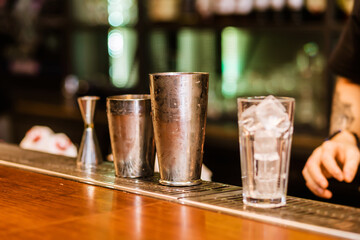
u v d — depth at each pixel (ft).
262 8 10.22
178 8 11.57
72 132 13.43
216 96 11.34
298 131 9.87
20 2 15.05
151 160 4.28
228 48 11.84
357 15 5.85
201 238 3.02
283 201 3.51
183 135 3.92
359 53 5.78
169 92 3.89
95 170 4.51
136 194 3.84
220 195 3.74
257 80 10.87
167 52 12.48
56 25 14.10
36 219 3.37
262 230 3.12
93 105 4.68
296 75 10.53
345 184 8.63
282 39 11.20
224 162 10.93
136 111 4.17
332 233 3.03
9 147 5.57
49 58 15.01
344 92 5.83
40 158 5.01
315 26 9.52
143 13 11.96
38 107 14.05
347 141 5.28
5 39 15.43
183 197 3.70
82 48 14.16
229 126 10.85
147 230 3.15
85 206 3.58
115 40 13.52
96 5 13.34
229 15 10.61
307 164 4.53
